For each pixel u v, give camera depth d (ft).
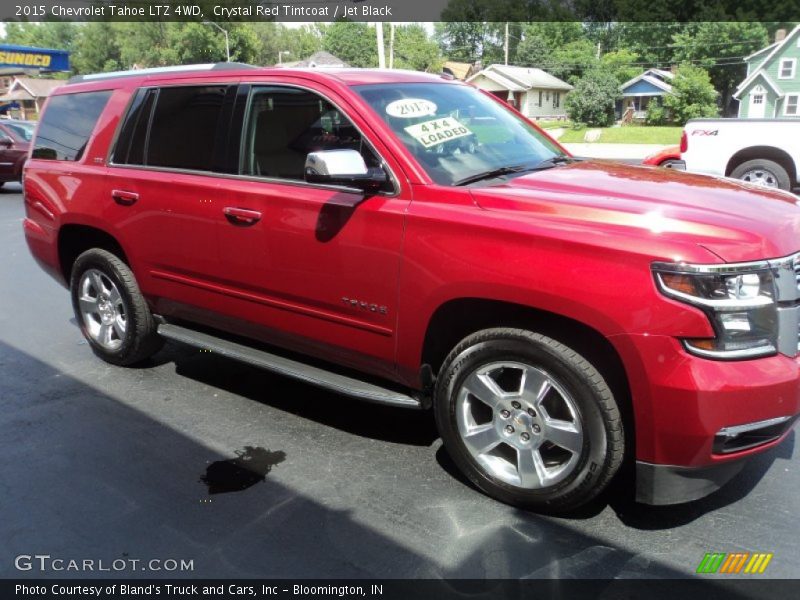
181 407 14.33
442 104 12.85
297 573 9.21
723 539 9.70
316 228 11.55
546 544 9.68
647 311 8.72
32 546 9.87
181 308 14.48
